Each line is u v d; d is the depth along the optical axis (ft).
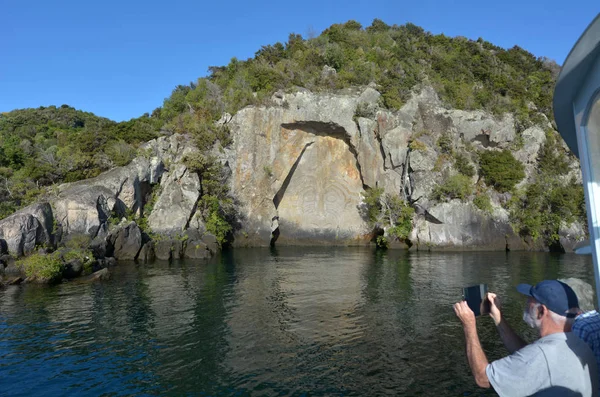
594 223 11.83
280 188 156.97
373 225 152.87
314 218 160.35
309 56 180.75
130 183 127.34
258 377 32.55
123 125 156.76
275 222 154.71
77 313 51.78
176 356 37.01
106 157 132.67
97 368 34.27
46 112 252.83
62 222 103.91
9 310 53.26
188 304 56.65
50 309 53.78
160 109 188.65
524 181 154.71
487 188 150.30
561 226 136.56
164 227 125.39
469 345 11.44
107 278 78.02
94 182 122.72
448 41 230.68
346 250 136.46
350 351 38.22
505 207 147.23
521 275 82.02
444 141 152.56
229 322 47.78
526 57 235.81
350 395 29.43
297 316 50.37
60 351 38.22
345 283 72.90
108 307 54.90
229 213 143.02
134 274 83.30
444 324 46.73
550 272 86.02
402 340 41.27
